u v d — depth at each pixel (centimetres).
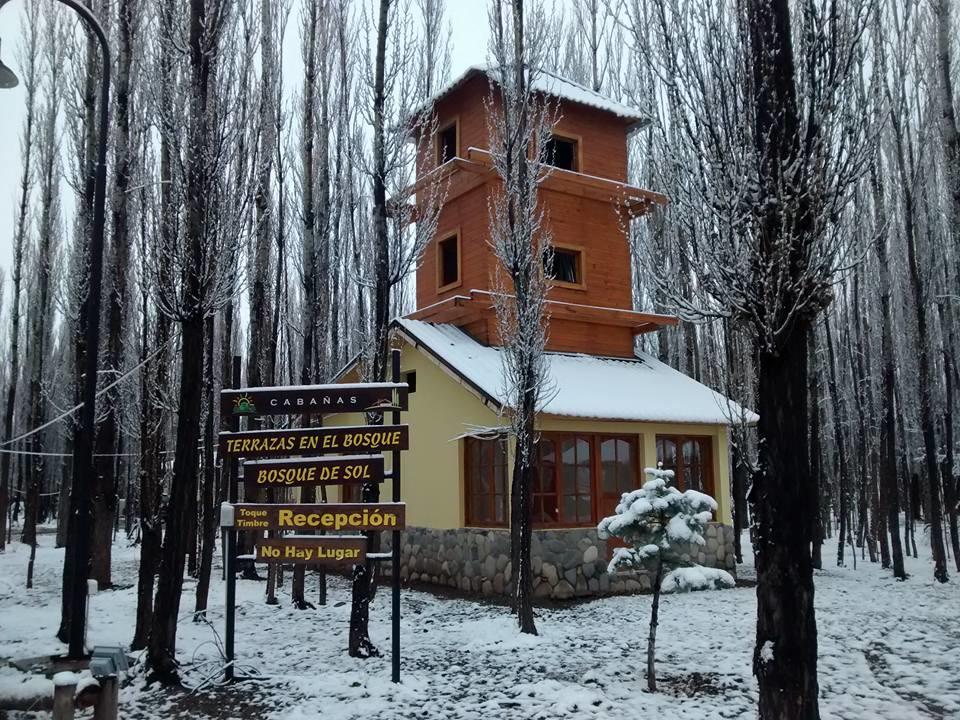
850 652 926
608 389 1522
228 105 922
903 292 2356
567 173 1634
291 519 848
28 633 1120
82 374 1397
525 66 1247
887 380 1747
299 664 903
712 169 584
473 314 1648
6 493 2455
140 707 748
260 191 1730
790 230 558
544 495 1404
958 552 1861
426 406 1627
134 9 1313
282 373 2494
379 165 1071
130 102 1339
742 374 1121
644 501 777
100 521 1563
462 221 1733
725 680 805
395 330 1656
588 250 1748
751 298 566
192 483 865
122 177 1355
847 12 571
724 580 787
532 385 1124
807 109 571
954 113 1582
